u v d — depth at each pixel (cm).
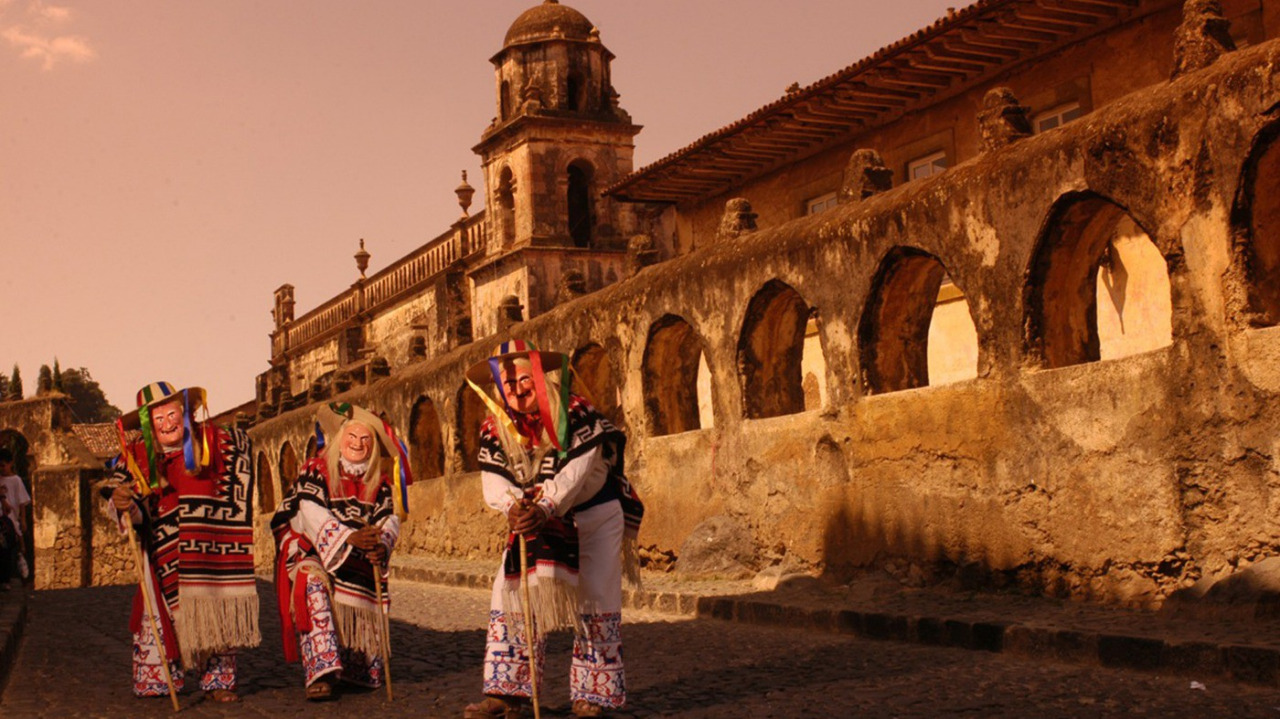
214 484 791
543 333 1775
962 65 1741
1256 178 829
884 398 1148
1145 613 872
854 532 1180
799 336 1370
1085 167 942
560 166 3012
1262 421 816
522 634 655
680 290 1452
